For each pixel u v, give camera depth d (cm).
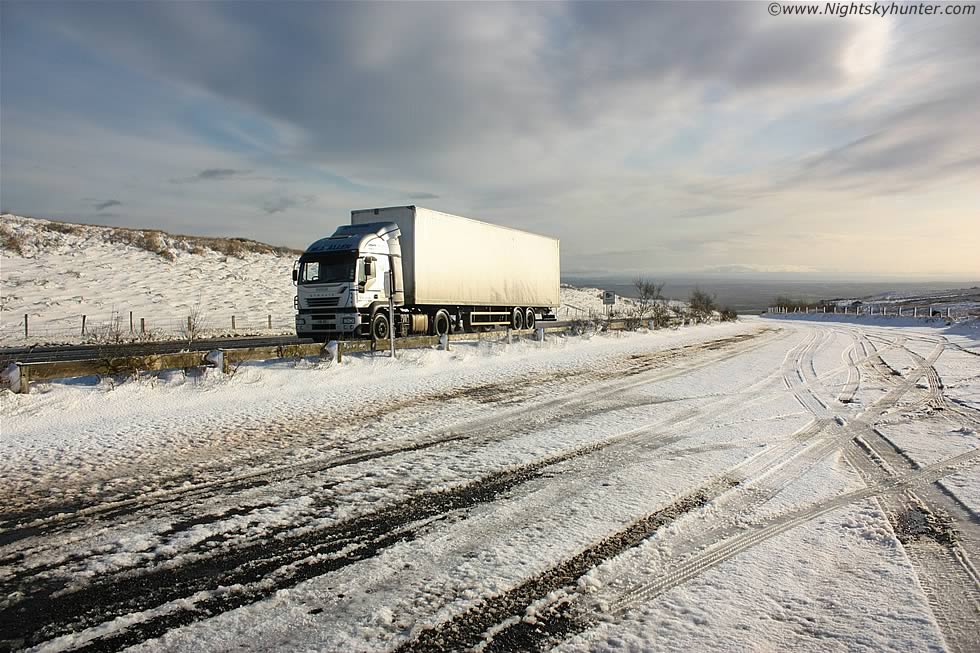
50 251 4525
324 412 1066
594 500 599
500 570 442
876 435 877
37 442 848
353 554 475
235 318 3734
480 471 706
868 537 496
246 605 394
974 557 457
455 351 1967
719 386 1395
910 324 4356
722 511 564
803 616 371
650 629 358
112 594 411
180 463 742
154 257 4938
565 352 2202
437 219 2322
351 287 1962
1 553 480
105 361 1228
